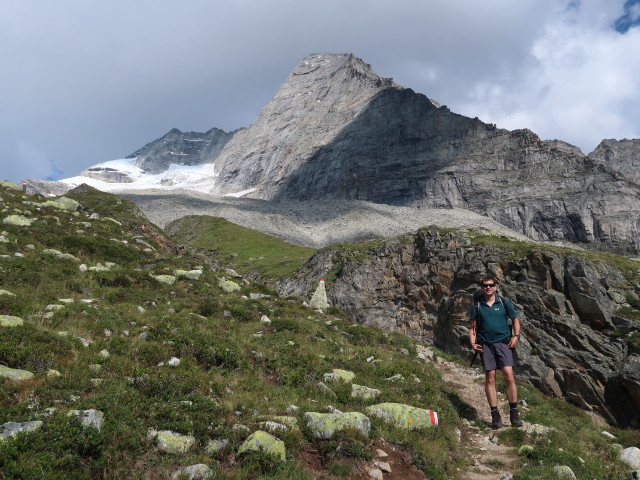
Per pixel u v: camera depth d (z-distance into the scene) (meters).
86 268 20.42
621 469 10.94
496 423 11.96
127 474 6.84
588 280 30.34
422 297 44.22
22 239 21.83
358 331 21.75
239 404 9.57
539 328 30.00
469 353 31.92
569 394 26.94
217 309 19.02
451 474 9.29
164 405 8.68
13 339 10.16
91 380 9.22
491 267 35.16
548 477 9.12
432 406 12.29
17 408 7.45
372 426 9.73
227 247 101.62
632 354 26.59
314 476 7.82
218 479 6.97
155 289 21.05
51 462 6.37
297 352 14.72
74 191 70.12
